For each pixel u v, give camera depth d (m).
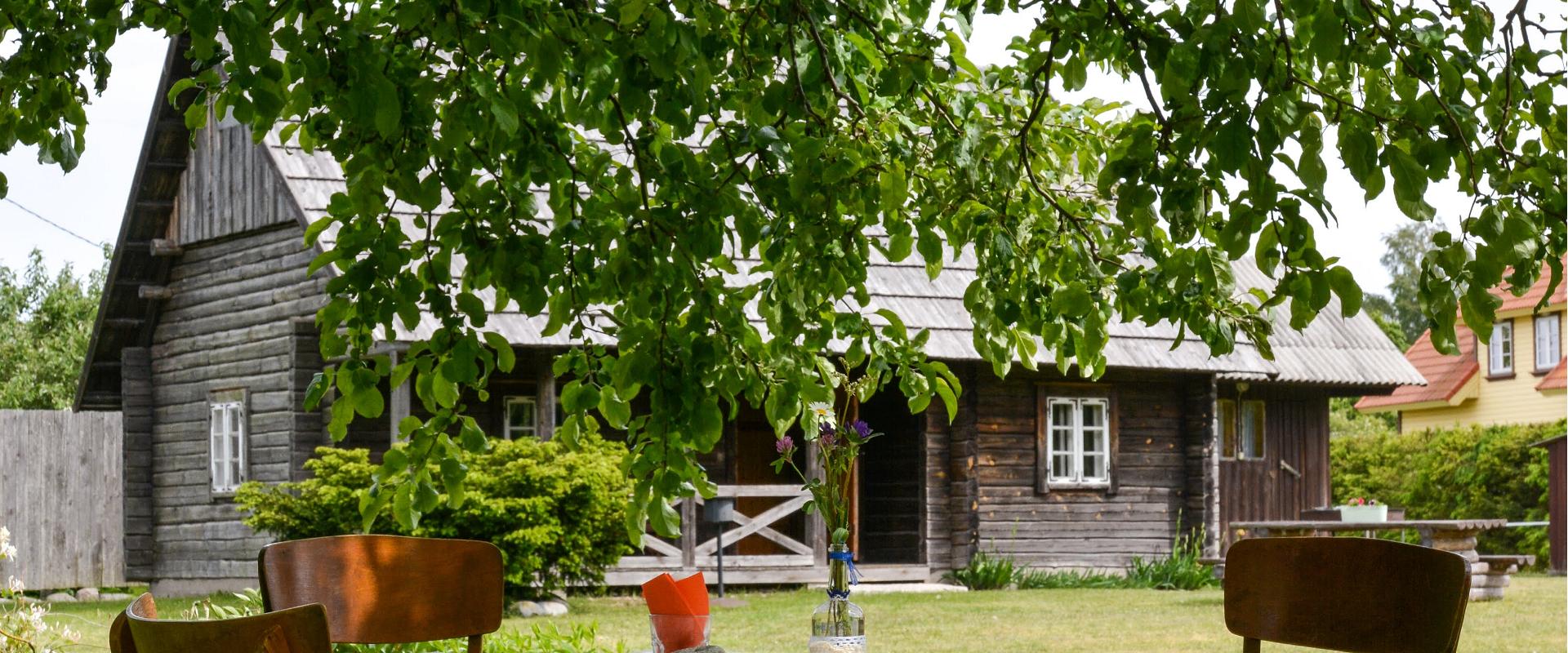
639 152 3.57
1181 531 17.92
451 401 3.94
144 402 18.02
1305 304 2.83
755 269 3.97
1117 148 3.73
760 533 15.68
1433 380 32.22
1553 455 21.41
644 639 10.41
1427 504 27.17
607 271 3.49
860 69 3.86
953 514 17.00
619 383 3.49
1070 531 17.41
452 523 12.62
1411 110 2.98
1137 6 3.04
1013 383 17.30
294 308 15.98
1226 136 2.74
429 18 3.26
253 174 16.42
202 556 17.19
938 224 4.09
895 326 4.21
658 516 3.77
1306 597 3.88
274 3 3.45
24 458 18.22
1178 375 18.08
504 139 3.27
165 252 17.30
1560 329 29.45
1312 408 20.39
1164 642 10.76
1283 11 2.92
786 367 3.70
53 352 36.22
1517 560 15.02
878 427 17.70
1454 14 3.28
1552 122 3.30
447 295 3.60
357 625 4.05
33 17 3.84
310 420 15.61
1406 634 3.66
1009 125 3.85
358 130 3.44
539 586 13.30
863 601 14.48
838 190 3.44
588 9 3.42
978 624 12.16
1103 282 3.88
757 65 3.64
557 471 12.66
